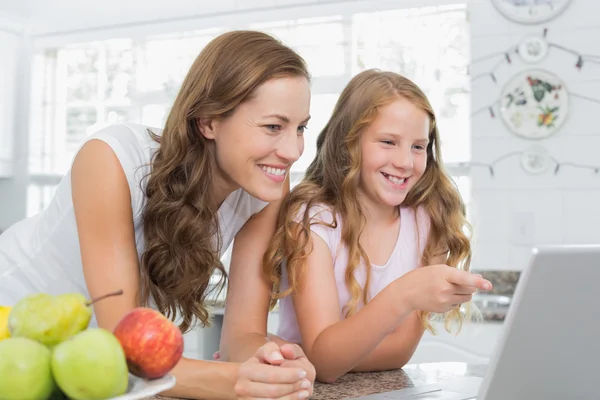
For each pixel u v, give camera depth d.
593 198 3.33
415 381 1.24
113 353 0.64
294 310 1.46
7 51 4.14
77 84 4.14
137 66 4.02
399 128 1.33
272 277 1.32
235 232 1.34
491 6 3.48
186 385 1.00
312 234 1.35
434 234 1.51
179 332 0.74
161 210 1.13
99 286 1.05
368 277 1.43
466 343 3.12
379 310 1.13
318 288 1.31
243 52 1.07
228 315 1.33
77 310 0.69
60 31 4.15
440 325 3.16
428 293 1.08
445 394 1.09
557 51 3.39
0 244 1.40
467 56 3.53
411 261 1.49
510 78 3.46
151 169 1.15
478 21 3.51
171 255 1.16
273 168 1.08
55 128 4.18
